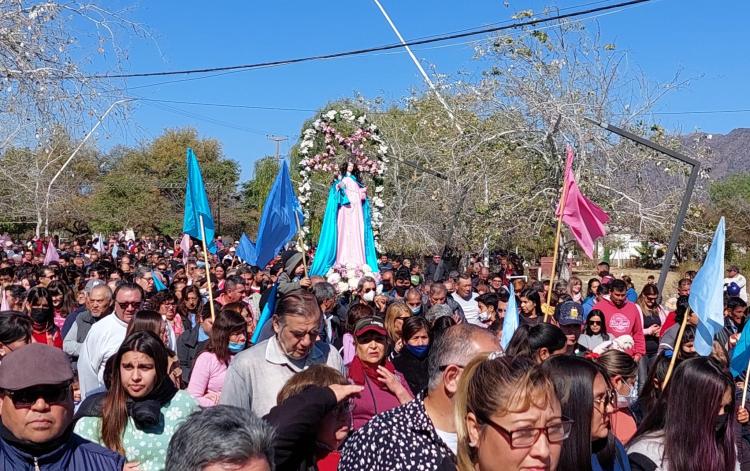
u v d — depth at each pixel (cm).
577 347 797
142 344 471
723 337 719
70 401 406
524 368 366
